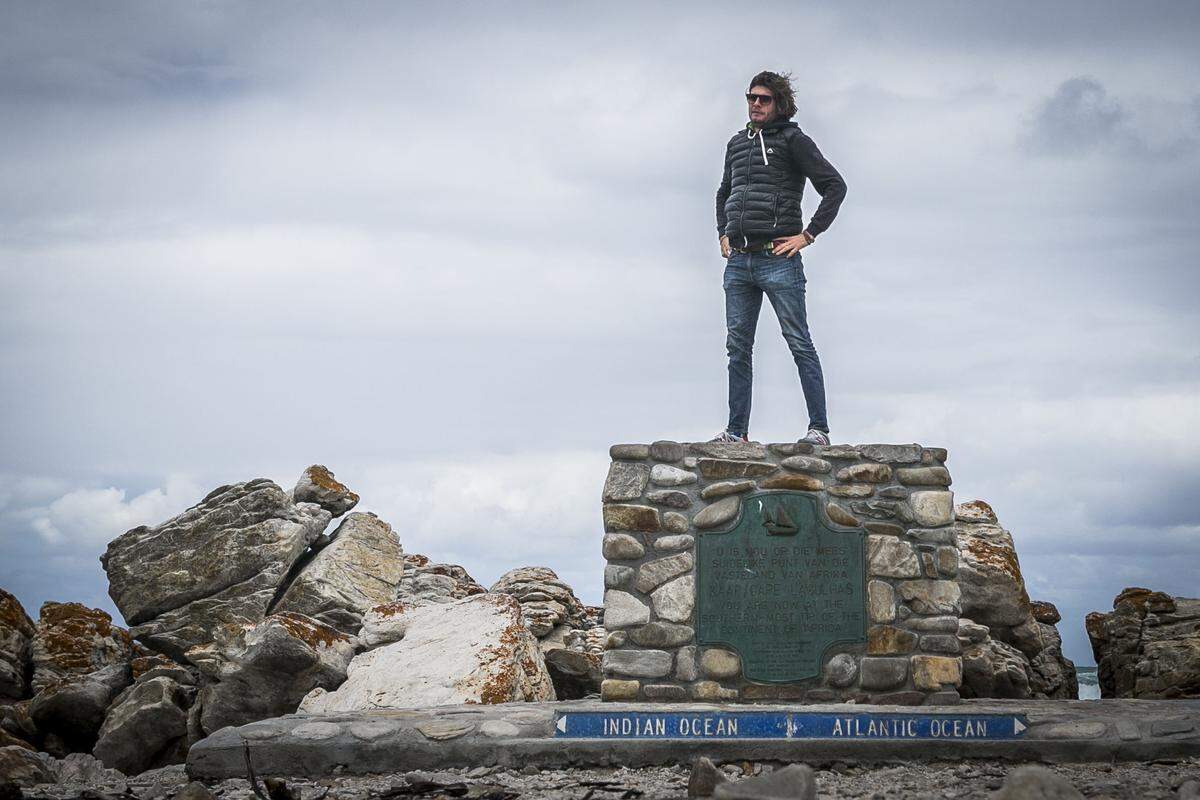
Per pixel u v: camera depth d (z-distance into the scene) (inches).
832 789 283.7
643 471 368.5
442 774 310.7
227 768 318.0
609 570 363.9
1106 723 326.3
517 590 481.7
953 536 364.2
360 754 319.3
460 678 376.2
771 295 389.7
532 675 399.5
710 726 326.6
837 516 363.9
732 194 393.1
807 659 357.4
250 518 459.5
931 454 369.7
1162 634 458.6
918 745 323.3
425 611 429.4
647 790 289.3
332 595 446.9
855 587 360.5
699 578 361.7
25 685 446.9
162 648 448.8
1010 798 220.2
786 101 391.2
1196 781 261.4
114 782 331.6
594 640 462.9
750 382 396.8
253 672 376.5
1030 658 454.0
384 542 486.9
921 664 356.5
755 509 363.9
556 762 322.0
